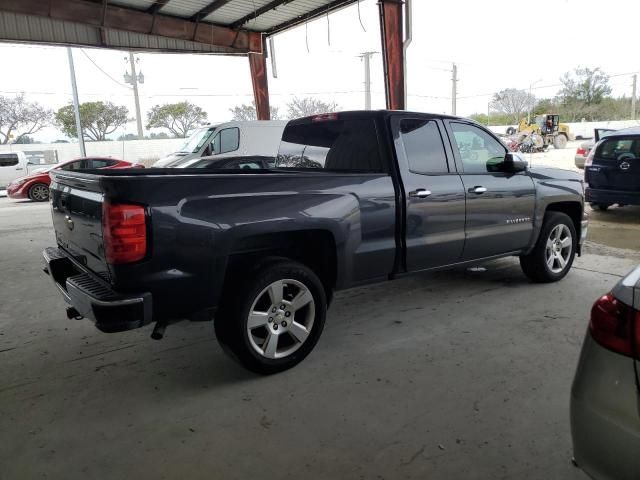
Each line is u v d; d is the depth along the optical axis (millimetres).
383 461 2441
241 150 11875
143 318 2752
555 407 2875
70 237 3414
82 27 12508
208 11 13336
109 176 2719
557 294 4891
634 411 1634
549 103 54969
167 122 43062
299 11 13336
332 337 3979
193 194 2875
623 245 7023
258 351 3248
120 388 3227
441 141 4238
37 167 20375
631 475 1641
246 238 3238
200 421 2826
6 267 6633
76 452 2564
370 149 3969
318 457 2484
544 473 2332
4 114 37125
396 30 10953
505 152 4867
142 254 2707
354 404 2965
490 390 3084
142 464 2459
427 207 3994
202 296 2955
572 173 5426
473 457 2455
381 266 3805
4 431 2764
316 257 3693
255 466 2426
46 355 3758
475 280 5453
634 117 49719
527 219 4832
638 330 1687
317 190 3391
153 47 13711
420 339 3889
